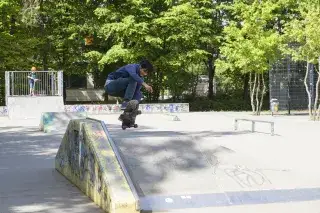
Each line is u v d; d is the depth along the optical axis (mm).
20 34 30906
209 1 31797
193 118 23750
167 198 6031
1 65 29844
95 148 6316
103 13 29641
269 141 13336
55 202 6363
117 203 5234
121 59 30688
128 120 8688
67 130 8031
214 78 39406
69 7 30906
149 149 6977
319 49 20984
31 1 30359
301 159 9883
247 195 6309
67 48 32219
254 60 25062
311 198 6406
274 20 30375
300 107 30797
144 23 28875
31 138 14922
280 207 5988
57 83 26500
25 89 26469
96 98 39906
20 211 5910
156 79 33594
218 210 5832
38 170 9039
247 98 35781
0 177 8273
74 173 7543
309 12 20844
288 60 27969
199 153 7141
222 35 32406
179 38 30906
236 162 7195
